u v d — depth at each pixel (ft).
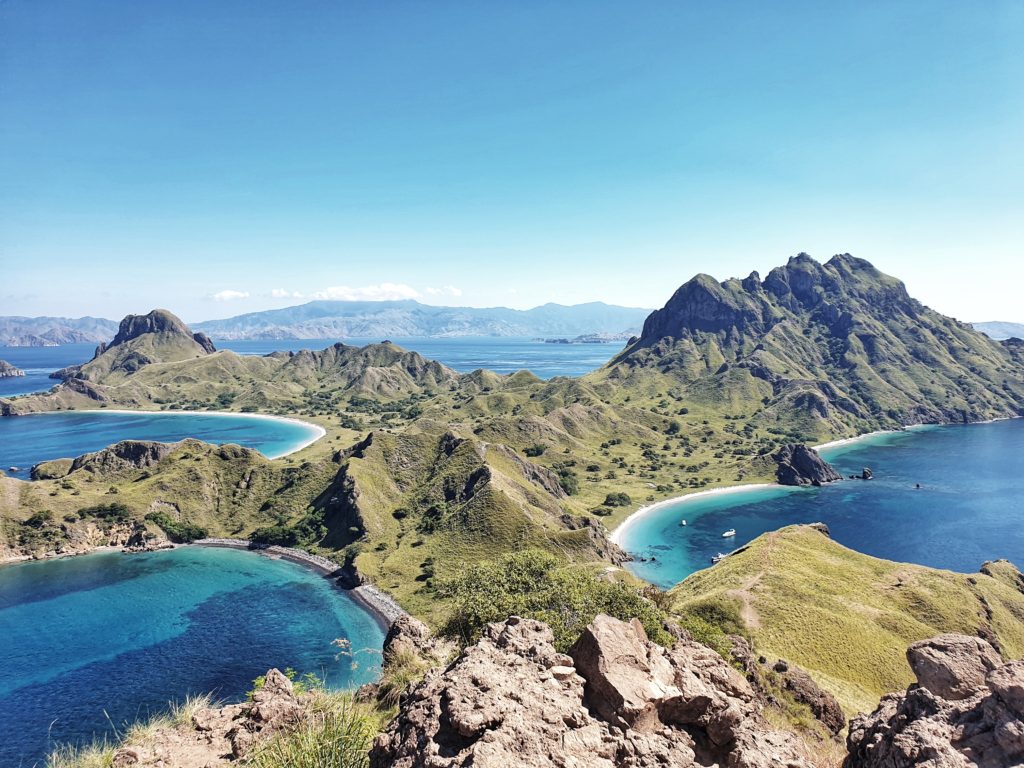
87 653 291.17
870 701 199.41
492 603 99.86
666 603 162.20
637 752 39.24
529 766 33.40
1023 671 39.91
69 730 229.66
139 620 328.49
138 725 57.88
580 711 41.37
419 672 81.61
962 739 38.70
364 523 448.65
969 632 271.49
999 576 348.59
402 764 35.55
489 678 41.24
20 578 389.80
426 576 380.58
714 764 43.21
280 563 420.36
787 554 340.39
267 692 61.36
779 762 42.75
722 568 341.62
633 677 46.01
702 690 47.09
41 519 445.78
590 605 96.68
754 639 248.11
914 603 292.40
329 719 44.78
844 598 288.51
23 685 262.06
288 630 315.99
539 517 453.58
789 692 133.59
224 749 52.26
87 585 379.35
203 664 280.31
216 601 354.54
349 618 331.36
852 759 46.83
